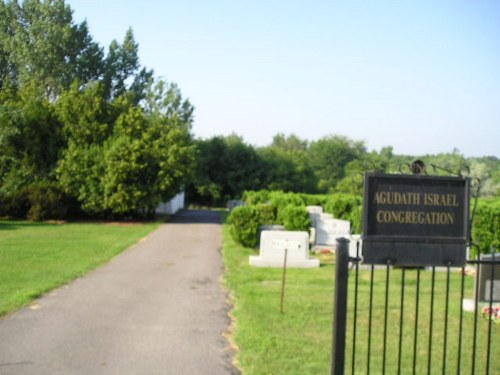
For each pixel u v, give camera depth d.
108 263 14.69
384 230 4.86
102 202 29.38
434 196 4.93
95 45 47.00
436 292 11.34
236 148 60.22
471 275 13.93
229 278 12.77
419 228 4.90
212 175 59.94
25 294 10.26
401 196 4.88
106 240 20.06
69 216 31.47
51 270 13.06
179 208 51.03
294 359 6.78
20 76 44.91
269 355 6.93
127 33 49.41
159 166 29.97
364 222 4.83
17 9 45.41
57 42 44.28
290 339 7.67
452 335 8.15
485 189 36.38
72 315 9.01
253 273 13.55
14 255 15.41
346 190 55.88
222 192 60.25
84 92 32.38
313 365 6.55
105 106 31.86
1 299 9.91
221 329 8.30
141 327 8.36
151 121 32.94
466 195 4.96
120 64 48.97
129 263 14.80
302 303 10.02
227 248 18.58
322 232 19.53
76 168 29.12
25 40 44.09
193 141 53.38
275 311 9.35
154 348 7.33
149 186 29.97
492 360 7.05
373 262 4.83
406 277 13.28
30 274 12.45
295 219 19.58
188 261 15.49
